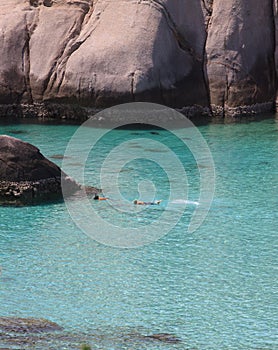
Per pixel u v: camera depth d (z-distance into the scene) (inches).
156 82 1947.6
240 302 1022.4
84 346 813.9
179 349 890.1
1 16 2089.1
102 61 1952.5
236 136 1851.6
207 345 903.1
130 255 1181.7
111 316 978.1
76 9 2057.1
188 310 998.4
